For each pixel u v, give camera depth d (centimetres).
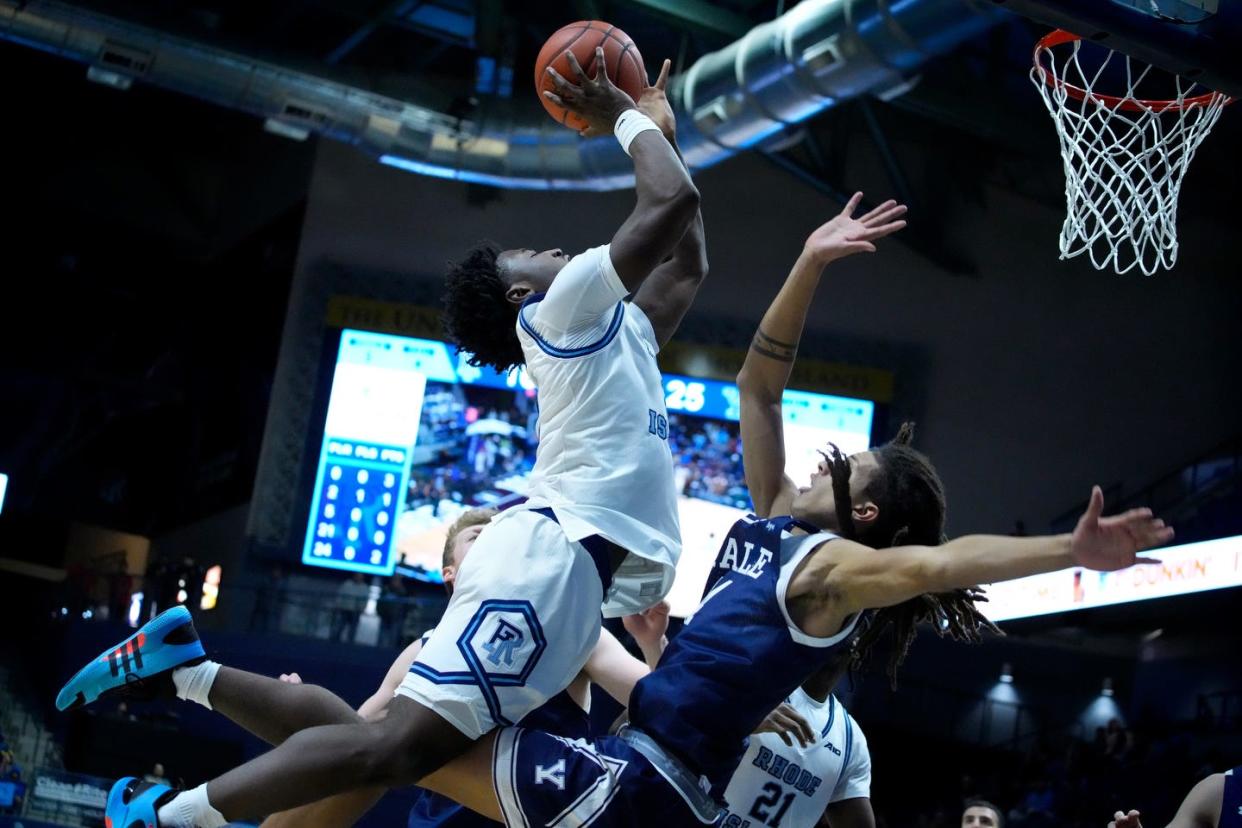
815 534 303
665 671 305
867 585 283
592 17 1496
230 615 1769
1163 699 1772
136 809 279
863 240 354
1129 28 585
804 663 297
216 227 2234
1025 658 1831
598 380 312
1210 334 1961
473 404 1847
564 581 297
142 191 2198
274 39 1873
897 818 1688
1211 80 608
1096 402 1944
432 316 1900
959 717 1773
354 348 1880
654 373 326
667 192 311
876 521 312
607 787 294
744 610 301
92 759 1446
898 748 1728
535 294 330
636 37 1727
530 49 1788
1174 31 593
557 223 1983
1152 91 818
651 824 295
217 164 2262
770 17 1532
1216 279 1975
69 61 1948
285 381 1883
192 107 2089
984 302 1966
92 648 1830
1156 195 671
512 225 1977
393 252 1952
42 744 1767
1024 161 1939
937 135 1936
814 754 392
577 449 309
